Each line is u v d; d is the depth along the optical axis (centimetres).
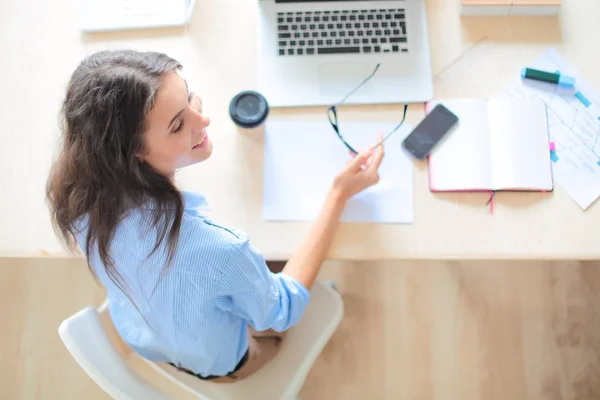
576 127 98
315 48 105
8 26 109
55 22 109
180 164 79
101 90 64
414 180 97
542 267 153
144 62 67
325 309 104
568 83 100
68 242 83
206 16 109
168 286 77
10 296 159
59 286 159
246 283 79
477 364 149
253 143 100
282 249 95
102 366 81
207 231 76
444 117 99
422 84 102
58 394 153
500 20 106
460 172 97
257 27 107
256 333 109
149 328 86
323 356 151
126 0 109
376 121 101
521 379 148
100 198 70
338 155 100
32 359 155
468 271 154
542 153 97
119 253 75
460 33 105
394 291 154
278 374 99
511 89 102
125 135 65
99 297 158
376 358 150
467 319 151
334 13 106
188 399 137
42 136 102
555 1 103
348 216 96
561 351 149
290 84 103
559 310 151
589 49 103
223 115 102
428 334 151
